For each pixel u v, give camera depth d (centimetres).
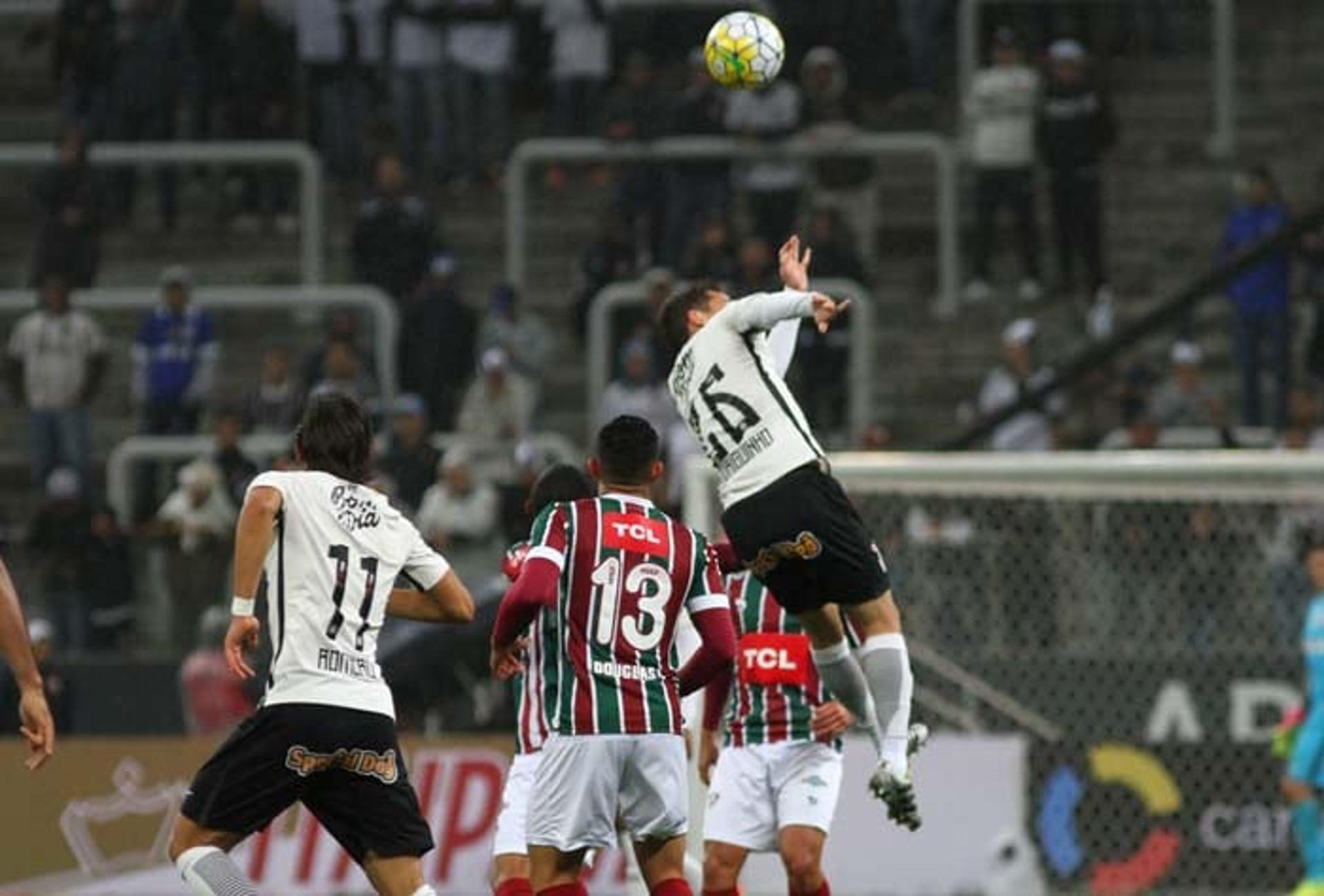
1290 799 4769
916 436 7362
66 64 8000
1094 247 7362
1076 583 5103
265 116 7894
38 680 2908
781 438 3145
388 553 3038
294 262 8019
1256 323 6656
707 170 7262
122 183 8019
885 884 4884
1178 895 5019
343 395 3094
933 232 7962
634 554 3203
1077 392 6719
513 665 3225
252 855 5016
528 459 5950
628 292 6812
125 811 5075
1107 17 8325
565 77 7806
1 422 7562
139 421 6962
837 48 7962
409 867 3005
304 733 2948
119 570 6028
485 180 7838
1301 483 5003
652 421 6450
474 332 6925
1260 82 8356
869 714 3341
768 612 3734
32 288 7494
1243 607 5084
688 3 8031
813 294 3091
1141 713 5050
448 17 7675
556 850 3195
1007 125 7425
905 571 5112
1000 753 4975
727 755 3769
